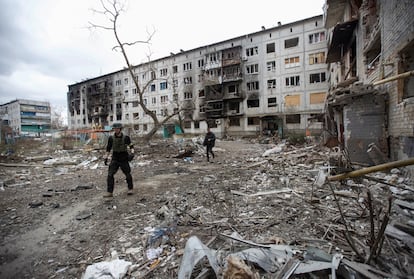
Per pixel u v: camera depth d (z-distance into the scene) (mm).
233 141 26672
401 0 5465
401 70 5746
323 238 2744
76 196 5348
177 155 11789
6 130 25141
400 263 2068
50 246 3006
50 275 2385
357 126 7203
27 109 65188
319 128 25406
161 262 2445
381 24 6922
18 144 18516
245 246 2504
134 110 41906
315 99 26109
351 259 2213
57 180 7227
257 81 29891
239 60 30234
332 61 15625
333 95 8727
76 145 17531
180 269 2045
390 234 2574
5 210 4449
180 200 4688
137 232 3277
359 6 10273
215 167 8992
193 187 5812
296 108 27125
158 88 38688
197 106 34750
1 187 6320
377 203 3727
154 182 6578
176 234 3074
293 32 27094
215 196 4820
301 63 26750
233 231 3074
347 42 12594
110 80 45312
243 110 31156
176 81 36625
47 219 3963
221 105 33156
